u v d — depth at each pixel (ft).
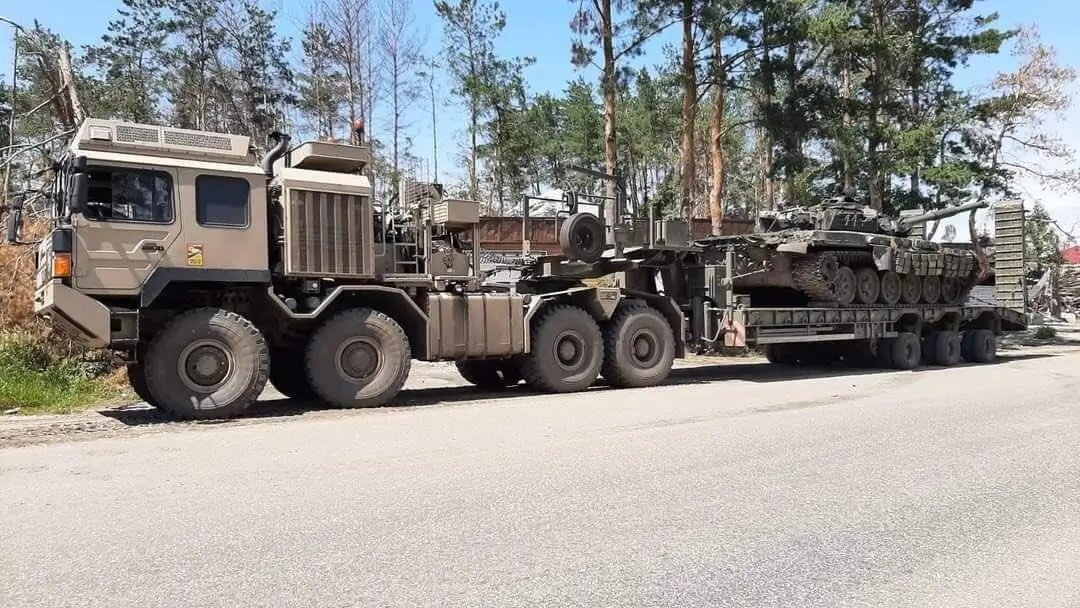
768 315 48.11
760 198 146.51
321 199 33.45
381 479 19.22
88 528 15.28
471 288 38.37
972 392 37.40
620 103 127.13
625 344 42.04
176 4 121.90
